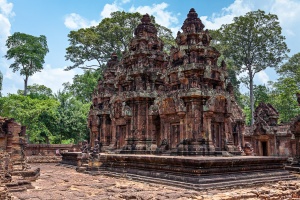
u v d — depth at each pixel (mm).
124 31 46688
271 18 51281
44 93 59969
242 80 58625
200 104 20297
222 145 21391
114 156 21938
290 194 13883
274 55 52656
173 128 22281
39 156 37438
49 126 43781
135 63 27203
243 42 53469
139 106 25516
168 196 12539
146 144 24906
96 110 33781
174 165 16344
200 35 22422
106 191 14578
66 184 16938
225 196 12289
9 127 18953
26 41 61531
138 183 17328
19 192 13875
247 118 59844
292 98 51781
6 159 15289
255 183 16125
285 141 33406
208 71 21359
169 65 23266
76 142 47500
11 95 46062
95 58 50312
